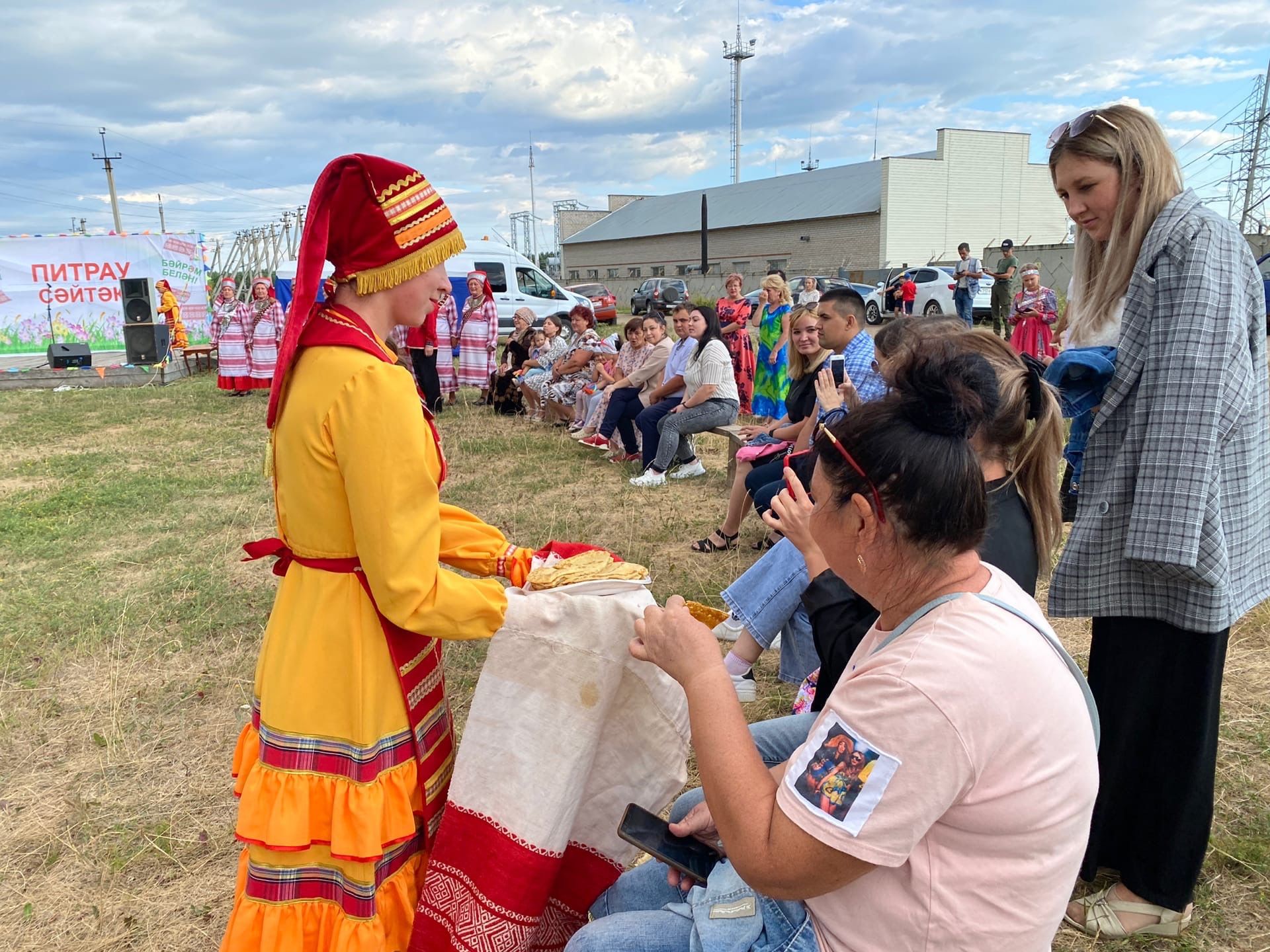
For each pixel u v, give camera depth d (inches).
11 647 167.6
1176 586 82.0
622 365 328.8
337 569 68.0
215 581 200.8
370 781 68.1
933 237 1569.9
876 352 99.8
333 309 67.5
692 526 229.6
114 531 245.9
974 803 45.4
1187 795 86.6
